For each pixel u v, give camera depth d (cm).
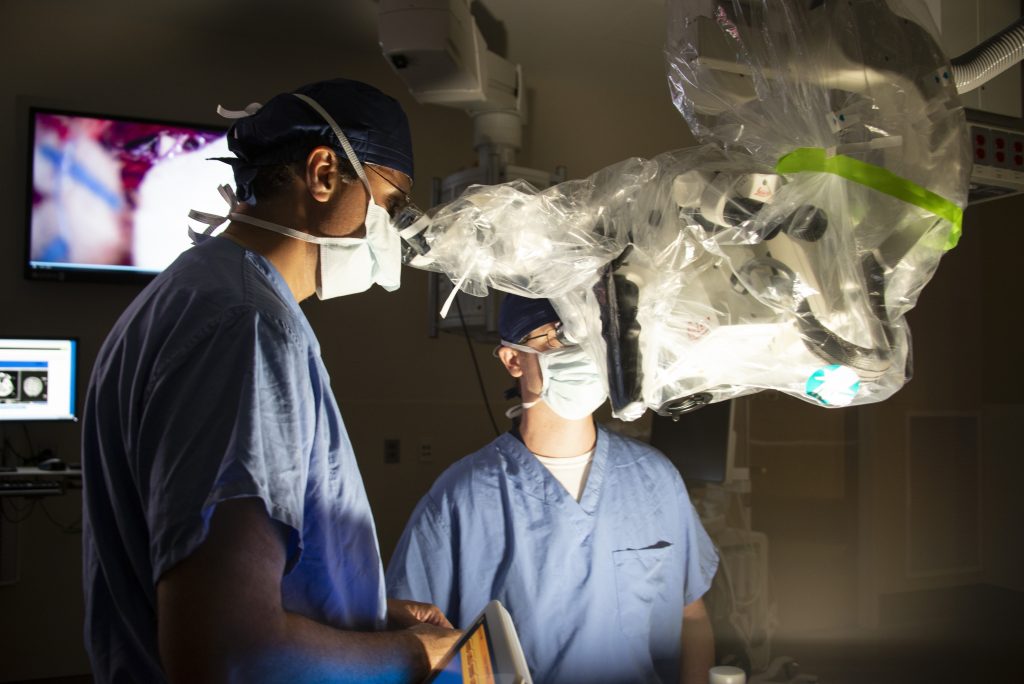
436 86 259
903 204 69
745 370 77
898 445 437
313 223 90
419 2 223
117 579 79
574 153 386
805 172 71
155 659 78
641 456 142
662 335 76
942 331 461
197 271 81
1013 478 458
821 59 74
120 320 88
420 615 105
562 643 127
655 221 78
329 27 328
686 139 405
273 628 67
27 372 287
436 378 357
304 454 77
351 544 87
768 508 419
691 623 142
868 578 418
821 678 330
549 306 125
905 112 73
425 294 358
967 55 108
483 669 76
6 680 296
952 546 455
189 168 314
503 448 139
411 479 351
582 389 124
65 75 310
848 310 70
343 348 346
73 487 279
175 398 72
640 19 319
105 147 306
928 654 366
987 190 139
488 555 132
